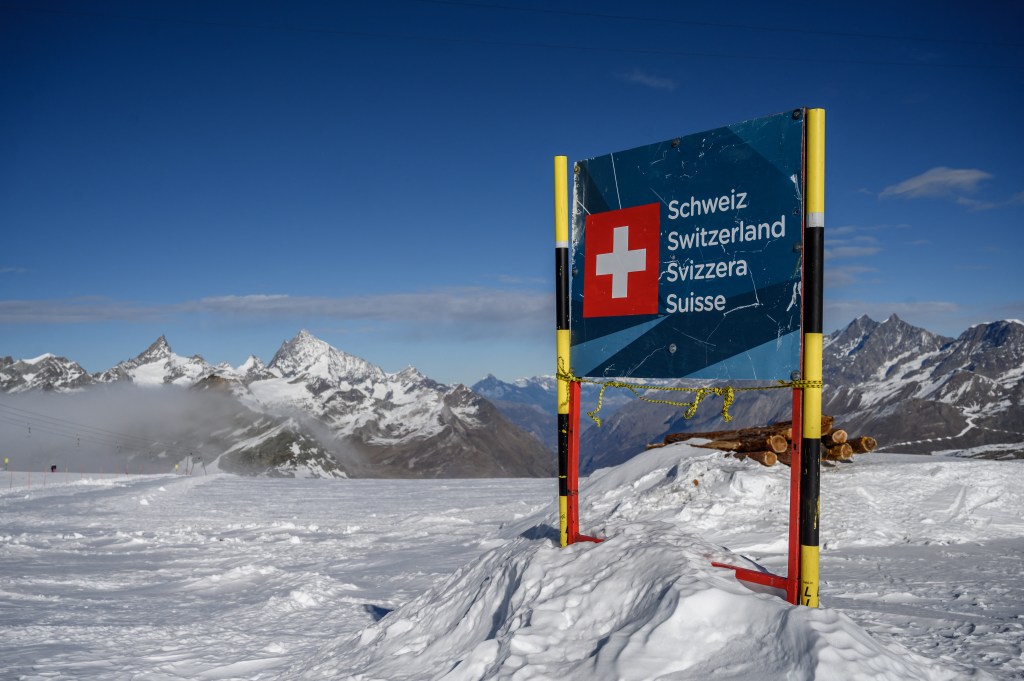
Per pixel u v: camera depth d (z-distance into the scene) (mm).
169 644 7730
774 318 4527
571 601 4391
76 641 7871
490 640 4371
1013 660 4340
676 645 3654
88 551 16031
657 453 14922
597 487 14812
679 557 4305
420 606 6199
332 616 8930
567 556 4957
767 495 11867
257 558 14516
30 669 6785
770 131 4605
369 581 11344
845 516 11102
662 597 3941
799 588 4094
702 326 4891
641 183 5273
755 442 13266
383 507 25156
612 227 5426
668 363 5066
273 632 8188
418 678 4797
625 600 4188
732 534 10656
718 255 4832
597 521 12469
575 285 5652
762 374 4543
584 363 5551
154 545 16875
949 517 11117
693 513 11625
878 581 7367
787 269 4484
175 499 30969
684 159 5047
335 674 5660
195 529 20656
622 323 5332
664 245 5125
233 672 6645
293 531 19375
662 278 5125
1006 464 13023
